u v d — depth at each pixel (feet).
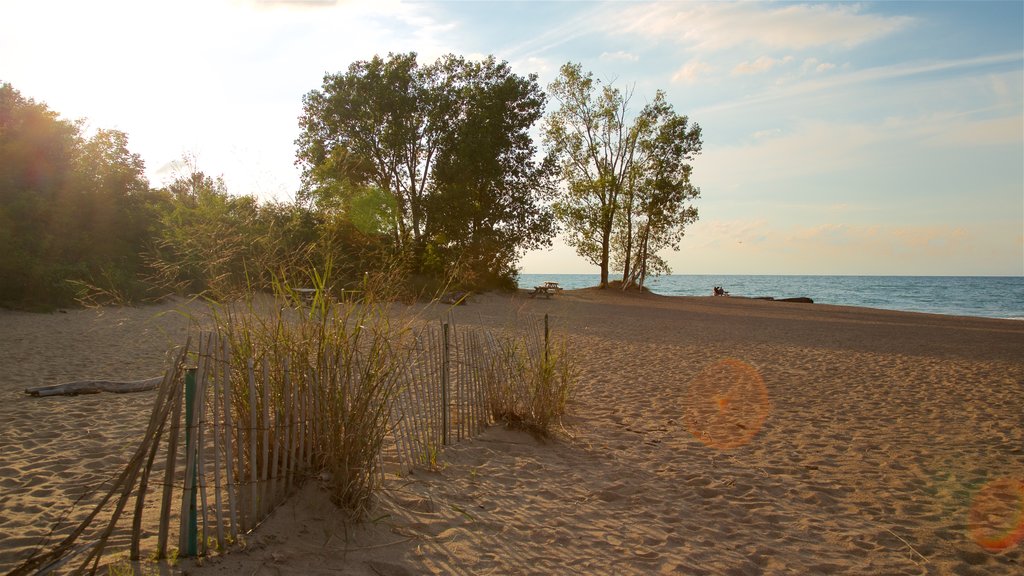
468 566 11.75
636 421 24.82
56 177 60.59
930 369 40.01
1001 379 36.50
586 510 15.28
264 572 10.59
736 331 64.54
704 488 17.31
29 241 55.01
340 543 11.85
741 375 36.29
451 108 111.24
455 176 105.09
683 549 13.37
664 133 131.13
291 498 12.53
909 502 16.84
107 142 67.31
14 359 31.63
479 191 112.68
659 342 51.49
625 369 37.09
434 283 72.02
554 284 111.34
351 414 13.12
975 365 42.29
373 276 15.30
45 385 25.89
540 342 25.72
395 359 14.47
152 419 10.57
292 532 11.81
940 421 25.89
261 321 13.00
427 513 13.96
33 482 14.71
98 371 29.58
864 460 20.48
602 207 136.56
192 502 10.76
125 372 29.66
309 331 13.14
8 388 24.91
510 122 119.96
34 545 11.36
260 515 11.91
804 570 12.79
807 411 27.35
